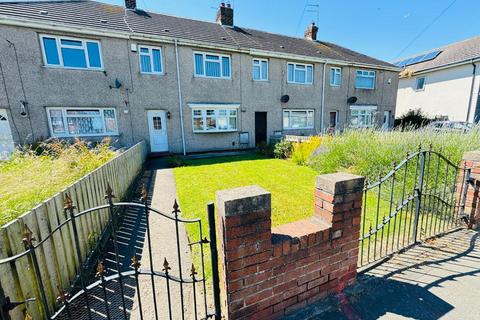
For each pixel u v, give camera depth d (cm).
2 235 137
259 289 161
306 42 1619
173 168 799
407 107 1900
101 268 138
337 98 1513
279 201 438
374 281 211
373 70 1603
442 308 181
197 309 189
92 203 295
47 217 190
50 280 186
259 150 1148
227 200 136
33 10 871
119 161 455
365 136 654
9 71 815
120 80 971
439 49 1866
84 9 1012
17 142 851
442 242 276
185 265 250
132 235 320
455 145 480
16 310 145
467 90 1467
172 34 1061
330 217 183
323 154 686
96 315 184
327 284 193
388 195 443
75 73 898
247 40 1286
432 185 401
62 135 913
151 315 184
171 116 1081
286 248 165
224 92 1180
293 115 1407
